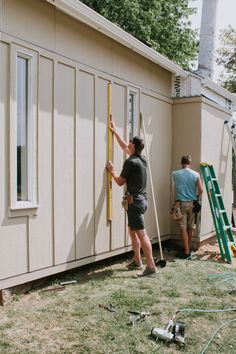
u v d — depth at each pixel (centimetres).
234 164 944
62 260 496
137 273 550
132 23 1625
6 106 414
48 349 319
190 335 352
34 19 448
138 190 541
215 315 398
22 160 450
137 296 445
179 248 744
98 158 559
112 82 588
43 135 465
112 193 591
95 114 552
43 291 457
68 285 485
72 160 511
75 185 516
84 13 489
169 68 704
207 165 718
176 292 466
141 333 351
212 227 789
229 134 880
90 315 388
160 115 724
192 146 742
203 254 691
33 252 453
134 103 652
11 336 340
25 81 448
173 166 762
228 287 497
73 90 512
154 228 708
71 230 511
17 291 440
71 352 315
